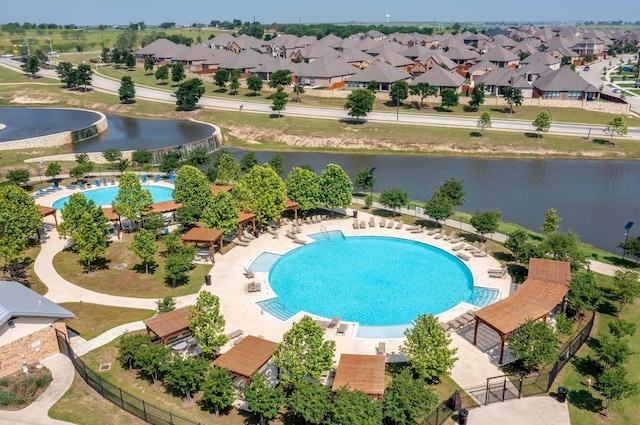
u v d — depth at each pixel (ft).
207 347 130.62
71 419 107.34
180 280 179.32
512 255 199.31
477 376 129.18
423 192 293.23
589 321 153.07
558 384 126.52
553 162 349.82
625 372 120.88
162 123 447.01
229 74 580.30
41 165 319.06
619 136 390.21
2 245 175.94
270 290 173.37
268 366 132.77
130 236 218.59
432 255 203.21
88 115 466.29
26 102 516.32
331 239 216.54
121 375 127.65
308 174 227.20
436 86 501.56
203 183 222.89
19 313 121.39
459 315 157.38
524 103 472.85
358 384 113.50
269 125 421.59
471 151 369.71
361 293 174.60
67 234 183.21
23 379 118.62
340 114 451.94
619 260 199.41
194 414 113.70
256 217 216.74
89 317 154.92
